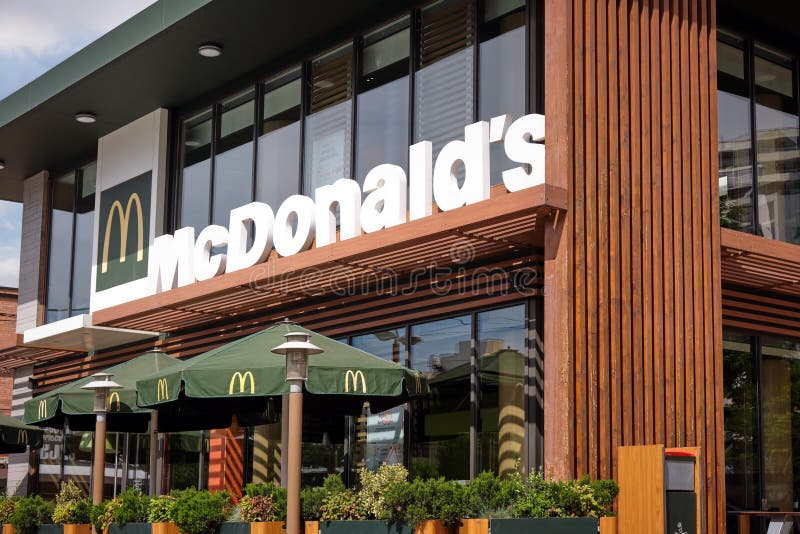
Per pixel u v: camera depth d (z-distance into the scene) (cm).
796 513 1266
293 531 940
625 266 1131
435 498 942
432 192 1350
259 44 1658
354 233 1353
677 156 1216
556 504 982
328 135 1611
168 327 1831
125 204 1991
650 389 1126
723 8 1455
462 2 1412
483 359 1275
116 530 1140
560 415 1048
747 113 1475
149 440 1938
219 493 1080
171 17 1584
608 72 1163
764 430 1407
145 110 1952
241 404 1270
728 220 1411
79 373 2175
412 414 1364
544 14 1273
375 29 1552
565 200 1081
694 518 1020
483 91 1348
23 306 2325
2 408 3281
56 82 1866
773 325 1445
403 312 1405
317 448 1512
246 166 1777
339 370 1007
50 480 2198
